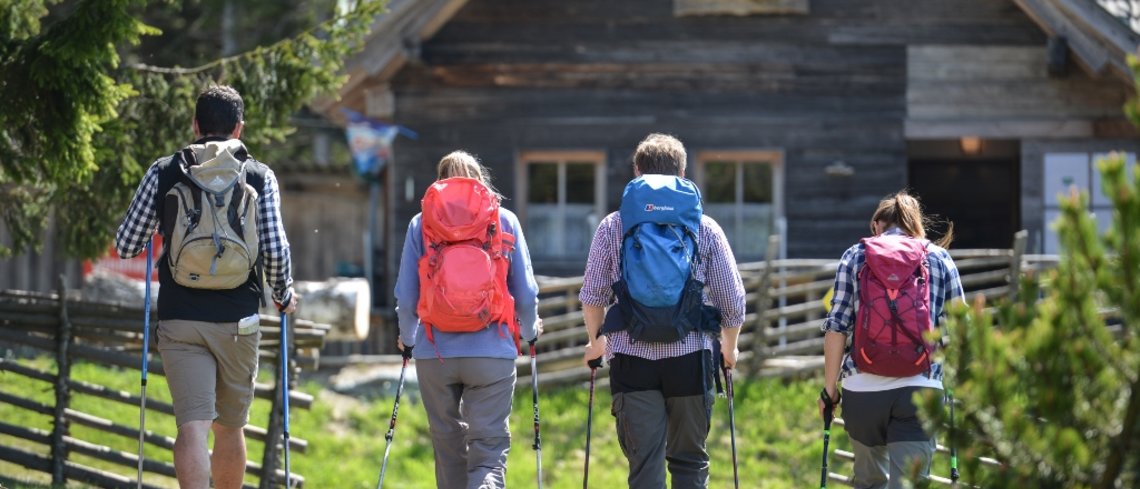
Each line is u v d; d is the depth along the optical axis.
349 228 45.66
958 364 9.55
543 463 24.12
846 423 14.30
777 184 35.53
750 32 35.19
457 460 14.36
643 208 13.82
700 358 13.91
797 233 35.12
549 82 35.38
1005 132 34.72
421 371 14.18
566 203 36.03
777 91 35.12
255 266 13.77
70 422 20.75
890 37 35.06
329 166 45.78
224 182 13.34
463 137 35.47
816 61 35.12
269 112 20.55
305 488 22.97
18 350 27.06
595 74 35.38
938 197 41.03
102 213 21.34
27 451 21.30
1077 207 9.09
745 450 24.56
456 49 35.47
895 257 13.77
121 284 30.70
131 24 16.86
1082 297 9.06
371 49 33.53
